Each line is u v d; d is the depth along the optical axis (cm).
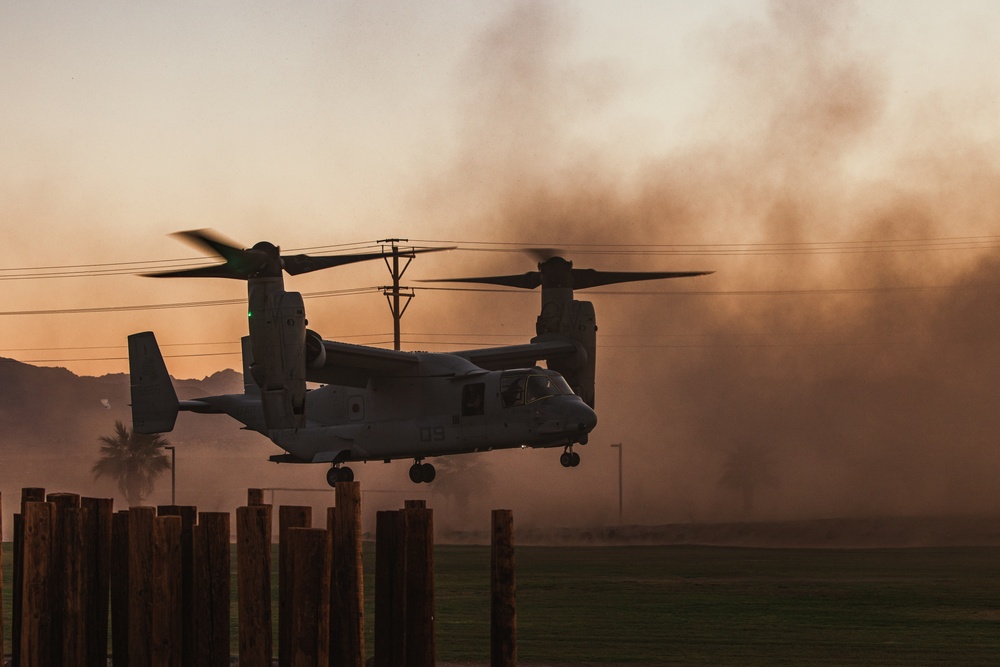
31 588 2172
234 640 3369
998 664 2984
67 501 2244
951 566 5934
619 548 8112
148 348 6806
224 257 5403
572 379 6712
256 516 2139
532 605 4222
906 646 3266
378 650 2275
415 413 6106
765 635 3475
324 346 5812
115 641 2291
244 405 6712
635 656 3122
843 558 6638
